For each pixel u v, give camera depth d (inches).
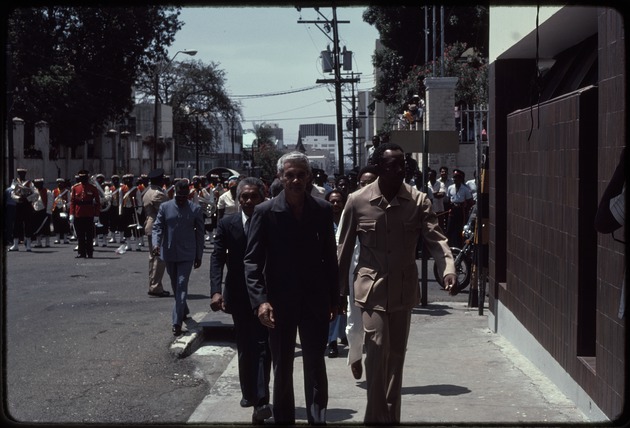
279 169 258.7
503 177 442.3
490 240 458.6
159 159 2596.0
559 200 309.3
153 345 418.3
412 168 702.5
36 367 371.2
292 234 252.4
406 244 252.2
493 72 446.9
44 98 1752.0
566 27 355.9
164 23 1932.8
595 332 283.0
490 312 457.7
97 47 1881.2
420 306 549.0
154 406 311.9
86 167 1945.1
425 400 304.2
